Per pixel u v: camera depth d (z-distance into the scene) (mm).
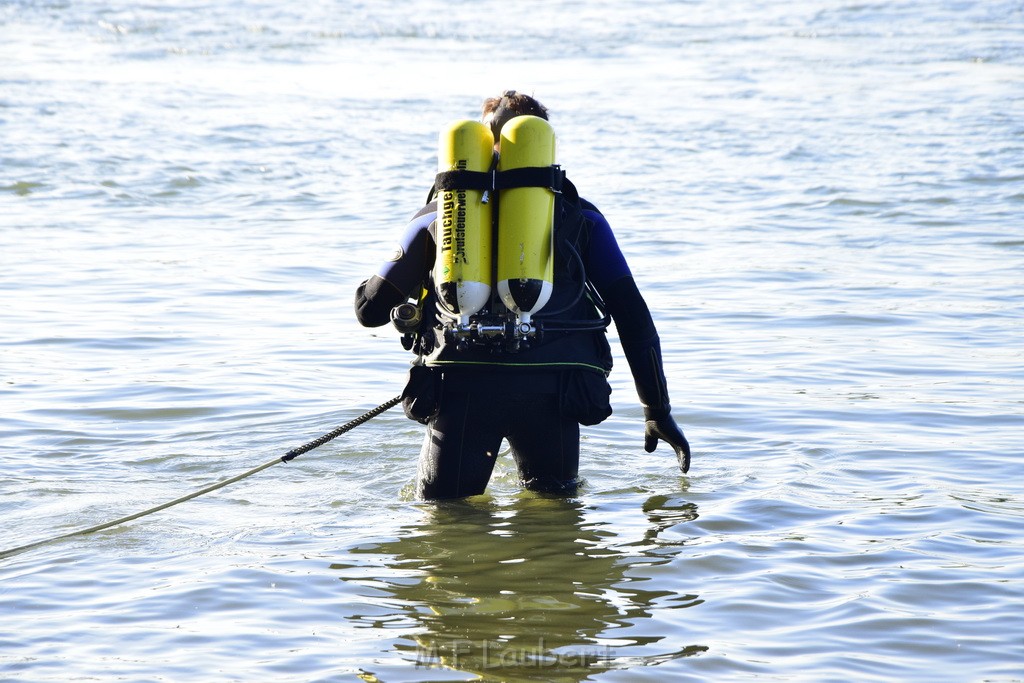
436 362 7043
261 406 10250
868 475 8242
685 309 14555
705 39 55625
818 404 10266
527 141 6617
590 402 7188
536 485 7660
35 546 6770
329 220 21281
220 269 16906
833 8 66500
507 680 5082
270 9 67125
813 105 37000
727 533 7039
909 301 14789
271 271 16828
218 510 7520
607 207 22312
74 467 8477
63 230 20000
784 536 6961
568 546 6812
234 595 6039
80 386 10898
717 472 8367
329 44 53406
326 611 5852
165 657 5301
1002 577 6250
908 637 5527
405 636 5551
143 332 13258
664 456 8828
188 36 55469
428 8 68625
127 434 9383
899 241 18969
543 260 6672
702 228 20266
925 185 23969
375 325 7234
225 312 14359
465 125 6684
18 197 23094
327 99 38281
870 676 5133
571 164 27234
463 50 51750
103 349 12484
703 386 10969
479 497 7777
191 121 33312
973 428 9469
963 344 12633
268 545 6840
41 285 15711
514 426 7305
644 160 27781
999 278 16078
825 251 18297
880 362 11883
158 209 22266
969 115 34094
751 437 9312
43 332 13172
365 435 9352
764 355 12250
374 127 33000
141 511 7473
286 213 21938
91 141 29406
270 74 44125
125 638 5508
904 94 38875
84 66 45125
